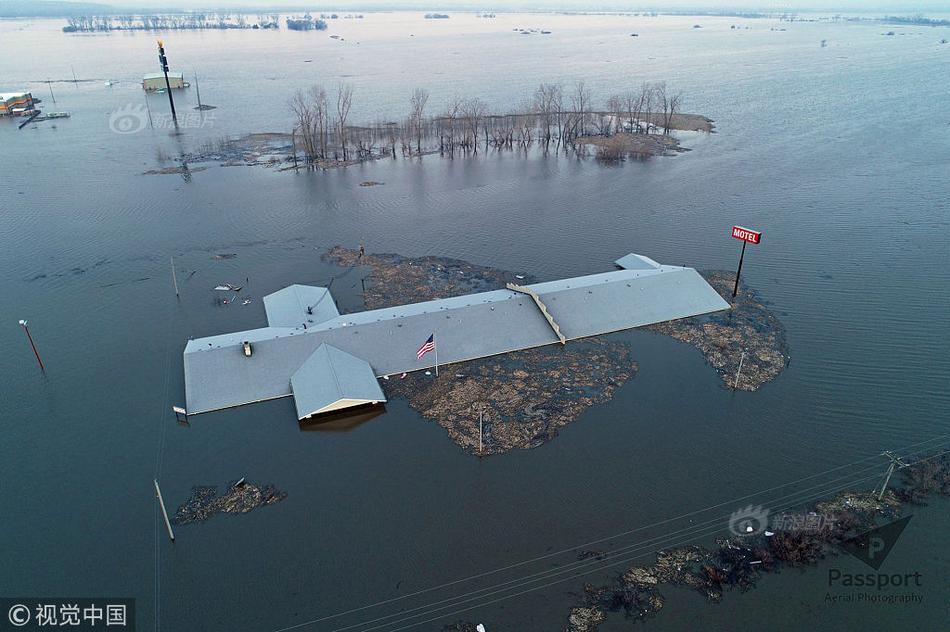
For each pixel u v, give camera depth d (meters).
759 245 123.44
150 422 71.50
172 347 87.12
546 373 80.56
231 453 66.62
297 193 158.12
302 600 50.56
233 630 48.22
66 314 96.25
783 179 166.50
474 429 70.25
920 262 114.69
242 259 117.50
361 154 198.38
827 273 110.69
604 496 60.91
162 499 60.62
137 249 121.69
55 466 65.00
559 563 53.81
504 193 158.62
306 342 81.06
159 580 52.44
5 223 134.50
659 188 160.88
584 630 48.06
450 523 57.78
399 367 80.56
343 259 117.31
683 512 59.12
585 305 93.50
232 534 56.75
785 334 90.62
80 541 56.16
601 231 131.62
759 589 51.53
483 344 85.19
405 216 141.50
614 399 75.69
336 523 57.81
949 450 67.00
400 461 65.44
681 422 71.62
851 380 79.50
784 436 69.44
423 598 50.69
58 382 79.00
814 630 48.22
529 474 63.69
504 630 48.06
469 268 113.19
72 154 193.50
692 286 100.44
